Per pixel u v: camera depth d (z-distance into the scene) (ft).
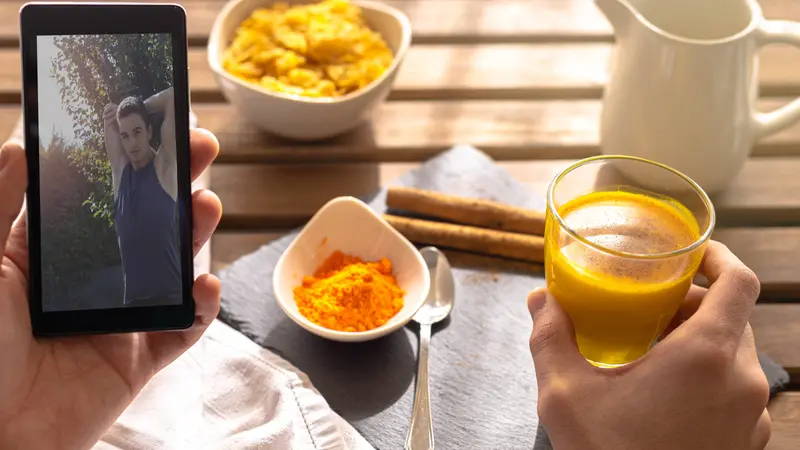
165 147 1.98
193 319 1.99
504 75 2.98
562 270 2.02
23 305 1.94
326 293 2.33
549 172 2.73
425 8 3.20
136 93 1.97
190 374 2.21
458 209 2.53
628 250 2.04
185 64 1.98
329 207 2.42
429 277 2.33
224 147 2.75
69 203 1.96
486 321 2.37
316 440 2.10
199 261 2.43
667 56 2.40
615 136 2.54
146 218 1.98
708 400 1.93
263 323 2.35
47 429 1.92
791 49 3.02
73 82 1.95
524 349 2.32
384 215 2.52
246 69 2.71
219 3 3.18
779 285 2.45
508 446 2.15
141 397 2.16
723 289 1.98
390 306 2.32
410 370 2.27
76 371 1.98
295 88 2.68
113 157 1.97
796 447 2.16
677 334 1.96
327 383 2.24
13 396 1.90
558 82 2.96
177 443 2.10
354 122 2.70
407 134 2.81
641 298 1.99
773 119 2.51
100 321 1.97
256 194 2.65
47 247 1.95
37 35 1.95
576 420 1.95
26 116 1.95
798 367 2.29
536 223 2.51
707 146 2.47
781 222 2.63
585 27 3.15
